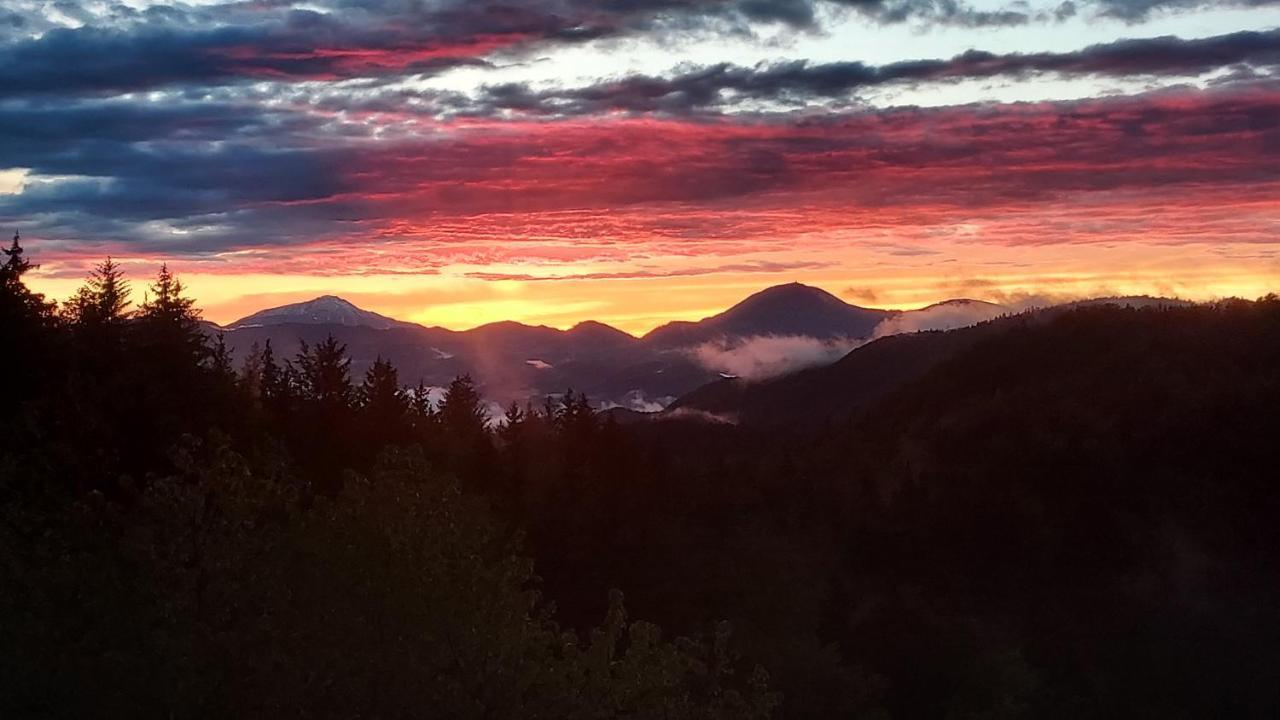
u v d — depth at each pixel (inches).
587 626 1972.2
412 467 785.6
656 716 706.2
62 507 763.4
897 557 3777.1
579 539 2074.3
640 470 2869.1
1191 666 2997.0
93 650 567.5
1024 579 3850.9
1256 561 4003.4
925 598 3410.4
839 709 1913.1
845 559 3671.3
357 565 703.7
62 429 1219.2
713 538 2407.7
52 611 588.7
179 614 553.3
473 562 749.3
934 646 2466.8
